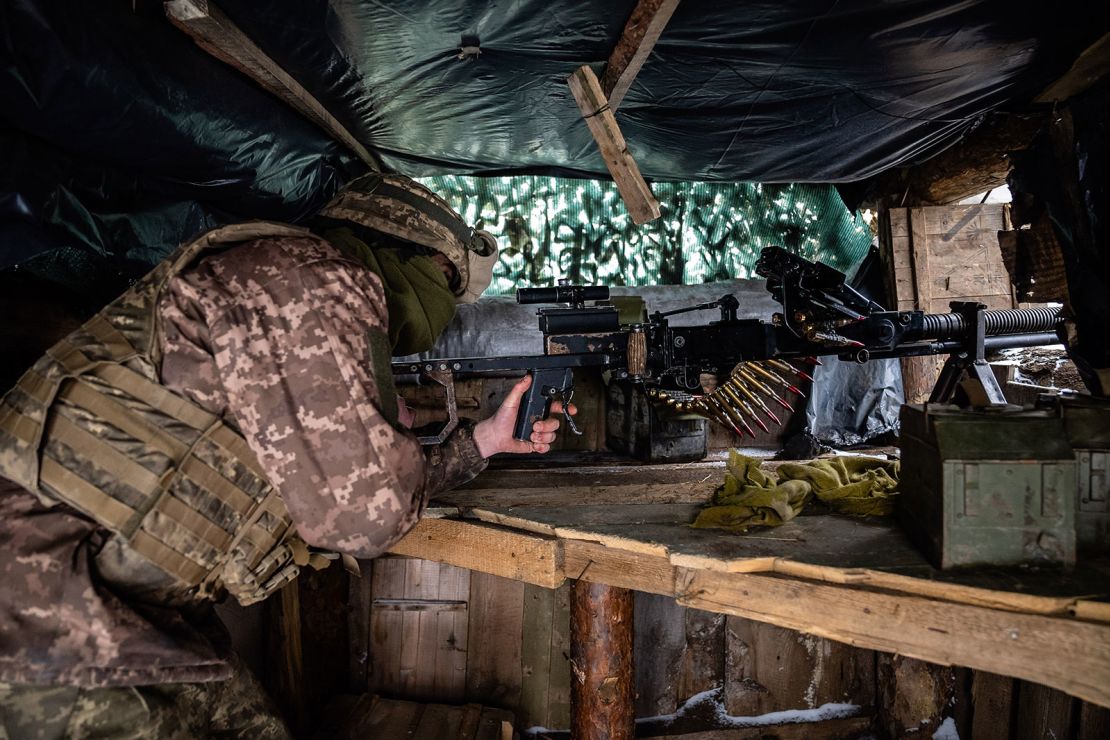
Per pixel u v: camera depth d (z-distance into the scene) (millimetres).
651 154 3115
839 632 1527
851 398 3535
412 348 1592
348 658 3340
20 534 1197
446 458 1709
